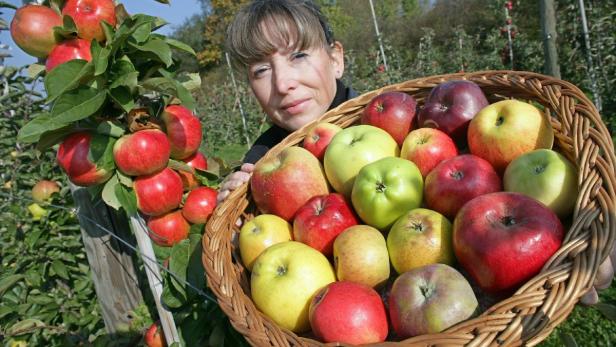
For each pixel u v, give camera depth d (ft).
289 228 1.58
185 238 1.65
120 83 1.26
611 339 2.58
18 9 1.35
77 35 1.34
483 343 0.94
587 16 7.10
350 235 1.33
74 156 1.34
